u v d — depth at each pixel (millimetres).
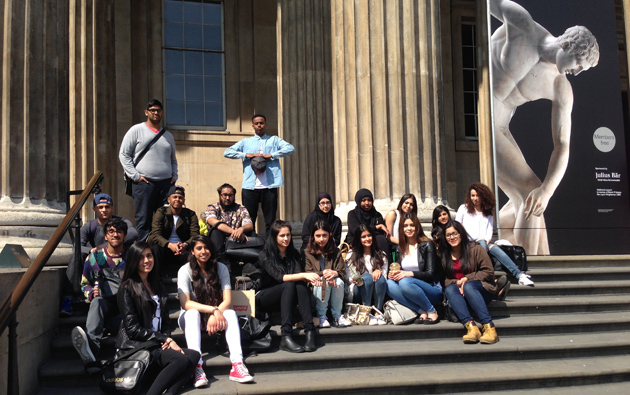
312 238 5590
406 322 5598
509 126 8102
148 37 10461
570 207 8086
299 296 5172
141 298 4453
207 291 4844
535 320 5809
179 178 10328
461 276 5770
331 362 4832
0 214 5062
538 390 4641
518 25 8266
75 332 4387
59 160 5645
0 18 5324
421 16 7336
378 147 7113
